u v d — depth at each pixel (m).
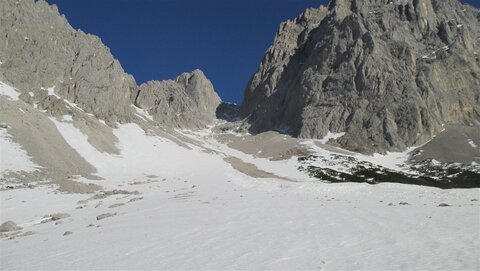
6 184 67.12
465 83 191.00
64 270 17.89
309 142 170.00
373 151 158.25
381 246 17.45
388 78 183.62
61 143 102.69
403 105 172.88
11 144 87.75
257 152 165.12
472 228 20.20
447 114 177.38
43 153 90.12
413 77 185.38
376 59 189.75
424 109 170.88
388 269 13.93
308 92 198.25
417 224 22.44
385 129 166.50
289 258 16.47
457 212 27.16
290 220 26.41
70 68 158.38
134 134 143.62
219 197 46.66
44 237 29.39
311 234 21.12
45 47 152.75
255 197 45.41
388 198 42.66
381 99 178.62
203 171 110.81
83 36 176.12
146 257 18.75
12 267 20.05
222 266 16.05
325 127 178.38
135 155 121.31
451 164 131.62
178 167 115.75
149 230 26.34
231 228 24.58
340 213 28.89
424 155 146.75
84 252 21.53
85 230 30.11
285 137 182.75
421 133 164.50
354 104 181.12
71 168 90.81
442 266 13.71
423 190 46.97
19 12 151.12
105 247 22.23
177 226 26.83
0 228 36.34
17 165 79.12
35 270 18.66
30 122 101.44
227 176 95.00
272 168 131.00
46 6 168.00
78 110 139.75
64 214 41.66
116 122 148.75
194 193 54.66
